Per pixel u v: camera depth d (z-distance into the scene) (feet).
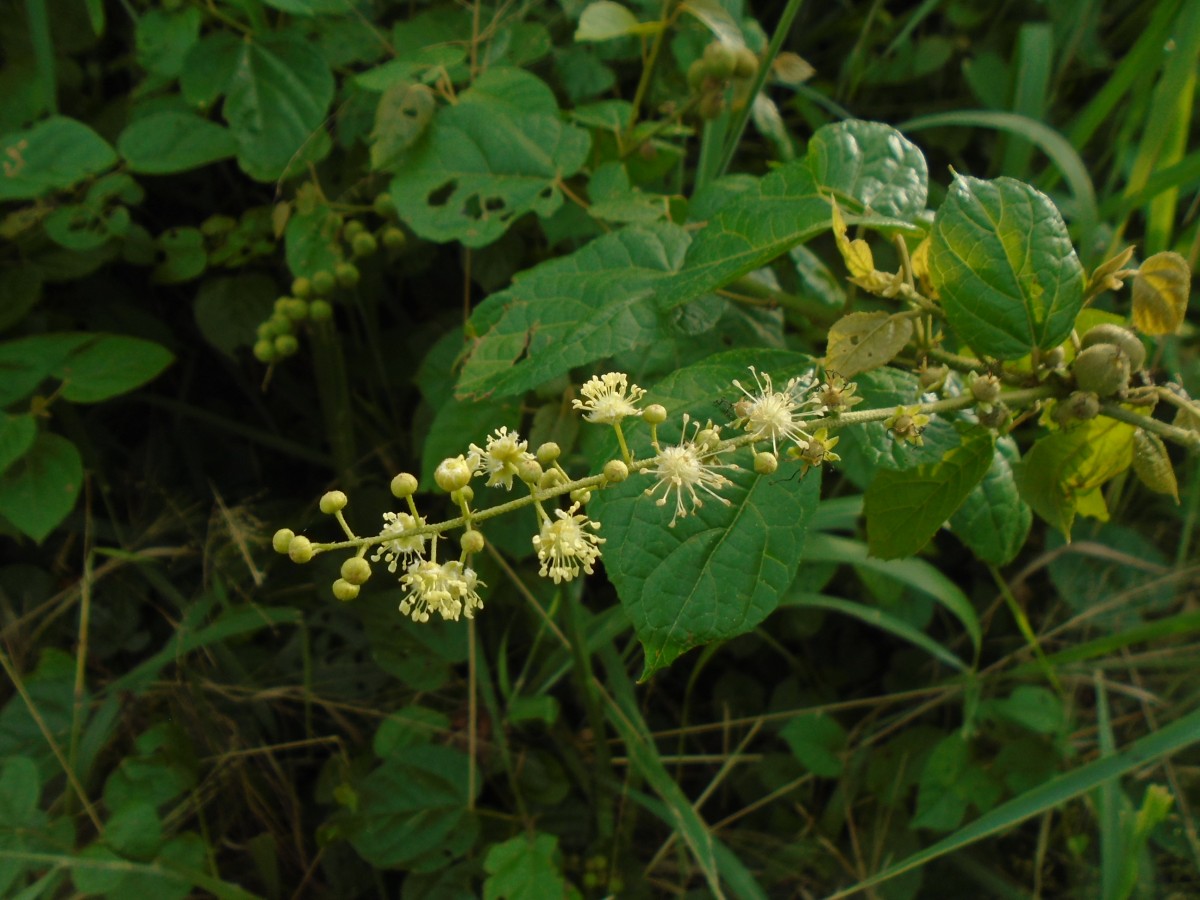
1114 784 0.83
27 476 0.80
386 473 1.06
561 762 1.00
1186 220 0.91
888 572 0.86
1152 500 1.08
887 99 1.18
